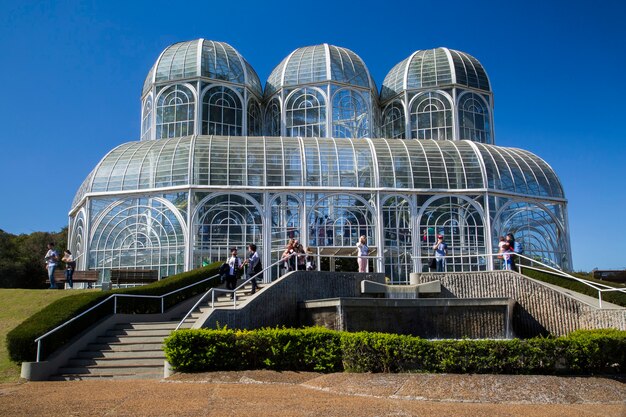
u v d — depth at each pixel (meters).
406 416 11.88
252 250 26.70
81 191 39.66
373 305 22.05
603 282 26.88
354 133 47.44
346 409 12.37
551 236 39.25
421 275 27.41
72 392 14.86
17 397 14.48
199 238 35.16
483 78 50.16
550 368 15.71
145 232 35.91
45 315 20.58
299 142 38.78
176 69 46.69
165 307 25.58
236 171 36.31
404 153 38.47
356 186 36.84
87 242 36.47
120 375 18.62
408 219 36.84
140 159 37.62
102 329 22.33
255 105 49.53
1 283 55.16
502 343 15.75
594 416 12.16
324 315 22.80
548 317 25.11
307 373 16.62
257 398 13.42
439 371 15.62
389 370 15.81
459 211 37.28
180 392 14.20
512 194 38.16
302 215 35.97
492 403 13.48
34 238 67.38
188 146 37.53
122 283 34.12
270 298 23.28
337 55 49.25
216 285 28.11
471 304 22.70
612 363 16.22
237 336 17.27
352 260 37.34
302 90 48.19
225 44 49.66
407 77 49.91
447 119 48.50
